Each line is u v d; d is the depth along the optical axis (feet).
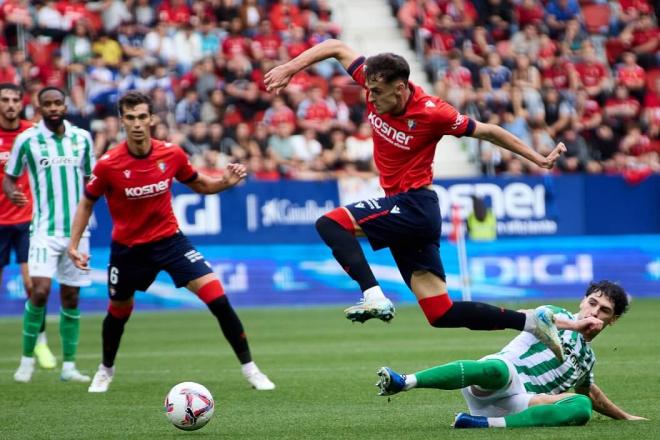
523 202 199.52
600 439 59.47
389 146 67.36
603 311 65.77
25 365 96.89
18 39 206.39
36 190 97.91
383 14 250.16
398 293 196.03
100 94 199.41
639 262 204.85
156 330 151.84
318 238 193.26
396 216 66.33
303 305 192.44
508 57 231.50
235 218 188.55
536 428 63.31
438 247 68.23
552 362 65.00
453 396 83.56
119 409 77.46
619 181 204.44
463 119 66.64
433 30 237.66
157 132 192.44
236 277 188.55
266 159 199.41
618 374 95.45
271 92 69.62
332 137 204.44
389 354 116.47
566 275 201.26
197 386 65.51
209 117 203.41
